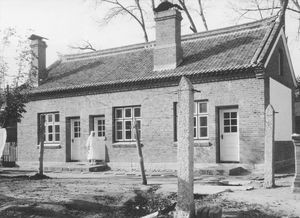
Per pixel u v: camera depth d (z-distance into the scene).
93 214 9.29
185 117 8.40
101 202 10.15
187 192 8.28
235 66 18.22
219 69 18.55
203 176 17.03
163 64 20.95
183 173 8.35
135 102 21.23
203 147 19.17
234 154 18.84
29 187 12.56
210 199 10.75
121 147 21.53
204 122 19.47
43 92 24.14
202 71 19.00
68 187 12.58
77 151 23.66
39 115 24.98
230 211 9.38
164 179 16.19
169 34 20.91
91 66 25.20
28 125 25.23
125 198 10.63
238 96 18.41
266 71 18.27
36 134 24.86
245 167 18.06
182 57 21.27
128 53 24.89
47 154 24.33
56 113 24.42
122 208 9.95
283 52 21.58
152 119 20.64
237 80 18.47
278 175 16.94
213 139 18.92
